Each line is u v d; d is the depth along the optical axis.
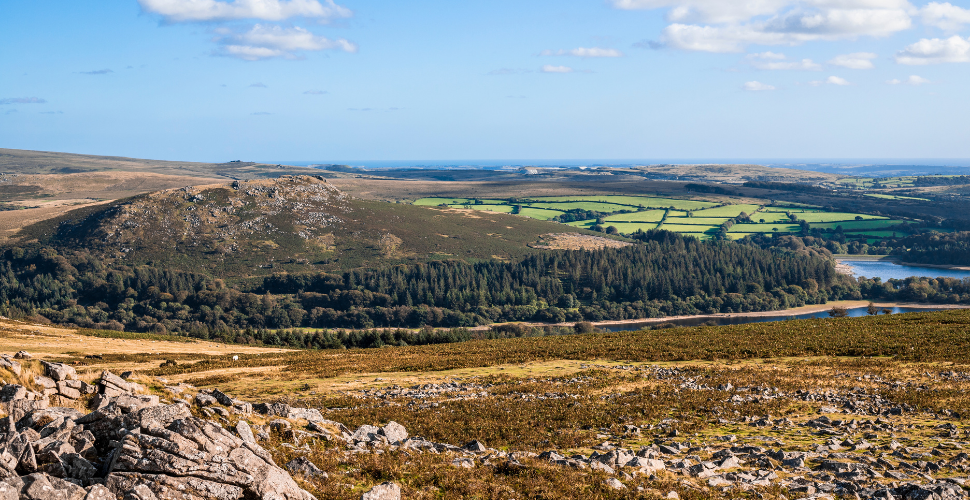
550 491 17.19
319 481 16.33
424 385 42.03
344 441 20.86
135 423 15.02
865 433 25.56
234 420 19.78
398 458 19.50
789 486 18.45
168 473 13.52
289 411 22.94
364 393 39.00
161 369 52.75
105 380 19.94
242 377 47.34
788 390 35.78
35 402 16.88
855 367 42.94
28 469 13.22
